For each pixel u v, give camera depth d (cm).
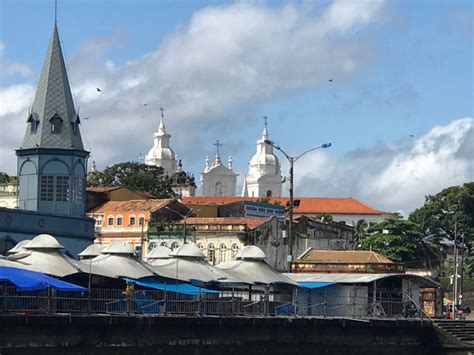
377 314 9188
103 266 7362
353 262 11175
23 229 9550
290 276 9519
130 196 14662
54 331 6262
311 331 8088
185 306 7412
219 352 7331
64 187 10225
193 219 13438
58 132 10281
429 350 9125
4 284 6397
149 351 6831
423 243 17462
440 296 10619
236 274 8275
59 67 10456
